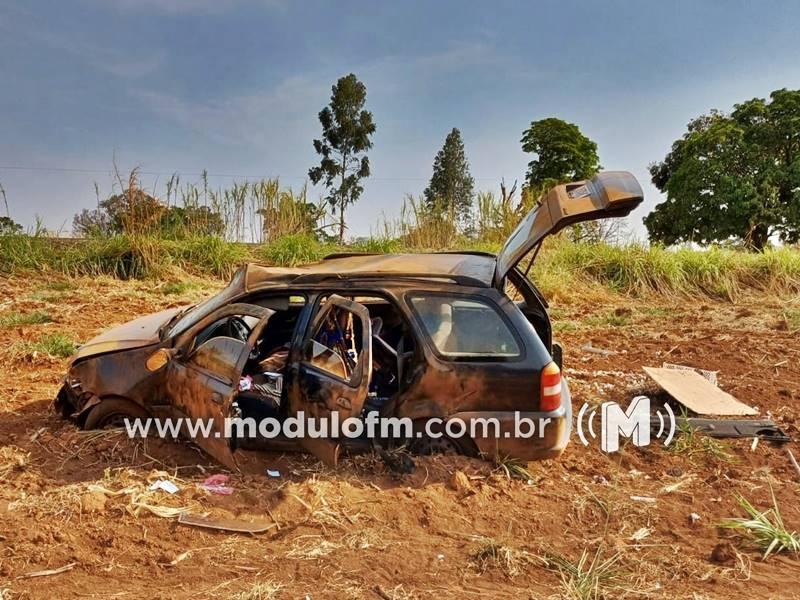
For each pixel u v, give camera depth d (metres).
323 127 47.12
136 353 5.63
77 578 3.96
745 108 34.66
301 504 4.82
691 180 34.09
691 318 13.05
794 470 5.73
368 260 6.12
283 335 6.41
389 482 5.21
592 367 9.19
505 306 5.29
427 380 5.19
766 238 33.56
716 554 4.35
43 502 4.71
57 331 10.34
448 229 18.70
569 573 4.14
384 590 3.91
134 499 4.77
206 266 16.14
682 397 6.96
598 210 4.95
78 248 15.89
